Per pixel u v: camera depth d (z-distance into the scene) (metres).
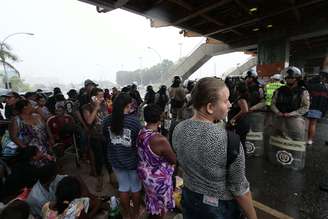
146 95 9.16
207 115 1.35
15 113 3.60
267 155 5.08
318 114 5.79
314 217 2.97
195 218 1.41
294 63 37.50
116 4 10.18
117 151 2.59
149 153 2.33
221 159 1.22
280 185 3.84
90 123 3.78
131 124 2.50
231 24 15.79
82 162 4.98
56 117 4.82
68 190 2.16
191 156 1.33
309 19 16.09
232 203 1.35
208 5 11.91
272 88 6.00
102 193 3.65
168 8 12.62
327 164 4.68
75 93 7.37
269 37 18.62
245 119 4.48
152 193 2.41
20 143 3.37
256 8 13.13
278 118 4.61
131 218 2.82
